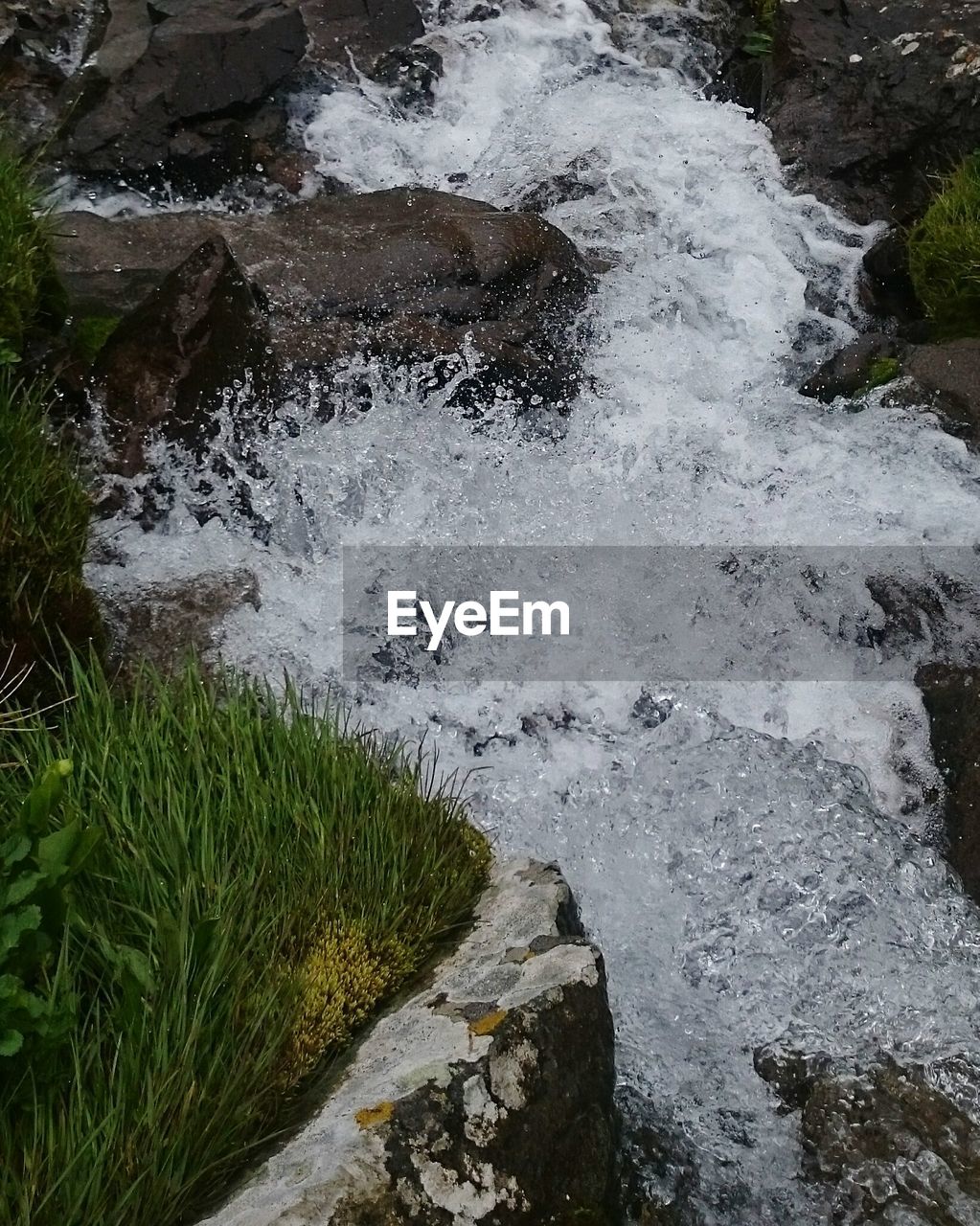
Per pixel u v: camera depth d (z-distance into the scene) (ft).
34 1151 8.13
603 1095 10.02
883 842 13.83
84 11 24.39
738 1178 11.03
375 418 17.94
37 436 14.38
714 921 13.17
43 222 17.53
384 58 25.59
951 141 23.25
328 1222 8.21
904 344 20.59
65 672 13.12
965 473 17.98
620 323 20.26
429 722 15.37
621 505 17.90
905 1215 10.52
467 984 10.42
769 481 18.19
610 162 23.89
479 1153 9.02
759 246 22.57
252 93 22.95
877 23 25.22
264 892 10.52
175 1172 8.53
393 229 20.36
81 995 9.28
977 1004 12.39
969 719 15.11
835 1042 11.94
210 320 16.76
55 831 9.72
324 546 16.79
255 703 12.43
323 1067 9.89
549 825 14.39
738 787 14.17
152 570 15.53
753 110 26.20
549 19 27.66
